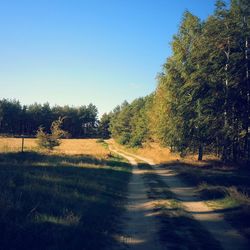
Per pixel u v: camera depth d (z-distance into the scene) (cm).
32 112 12694
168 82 4088
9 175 1816
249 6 3412
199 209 1591
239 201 1631
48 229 1004
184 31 4094
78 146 7619
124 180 2597
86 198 1556
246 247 1016
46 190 1559
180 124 3838
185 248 987
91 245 944
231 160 3544
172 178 2880
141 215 1437
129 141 8612
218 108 3450
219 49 3503
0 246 854
